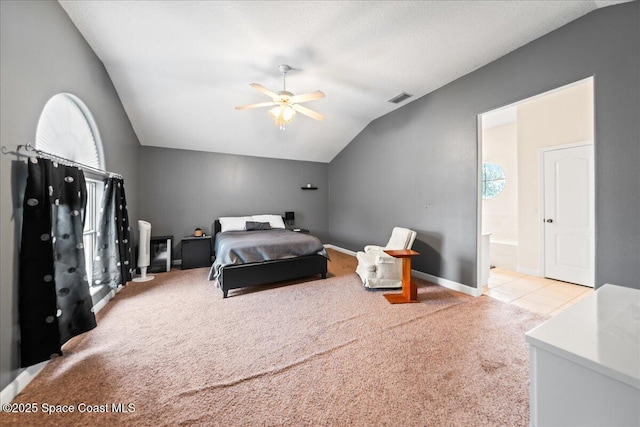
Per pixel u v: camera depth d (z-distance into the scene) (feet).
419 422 4.11
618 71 6.11
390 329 7.18
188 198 15.92
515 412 4.30
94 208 9.00
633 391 1.75
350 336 6.81
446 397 4.63
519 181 12.99
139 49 8.27
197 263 14.26
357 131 16.51
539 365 2.26
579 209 10.94
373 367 5.49
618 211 6.09
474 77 9.55
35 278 5.07
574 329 2.41
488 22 7.04
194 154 16.08
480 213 9.66
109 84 9.69
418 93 11.56
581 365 1.99
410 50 8.34
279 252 11.00
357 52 8.43
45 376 5.14
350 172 17.75
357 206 16.98
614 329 2.40
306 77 10.09
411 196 12.53
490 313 8.20
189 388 4.85
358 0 6.30
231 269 9.83
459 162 10.19
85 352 6.03
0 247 4.49
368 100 12.31
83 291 6.41
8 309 4.62
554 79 7.34
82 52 7.51
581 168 10.87
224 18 6.91
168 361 5.70
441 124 10.91
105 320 7.74
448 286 10.67
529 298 9.50
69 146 7.27
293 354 5.99
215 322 7.64
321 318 7.89
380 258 10.52
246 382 5.03
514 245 13.35
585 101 10.74
